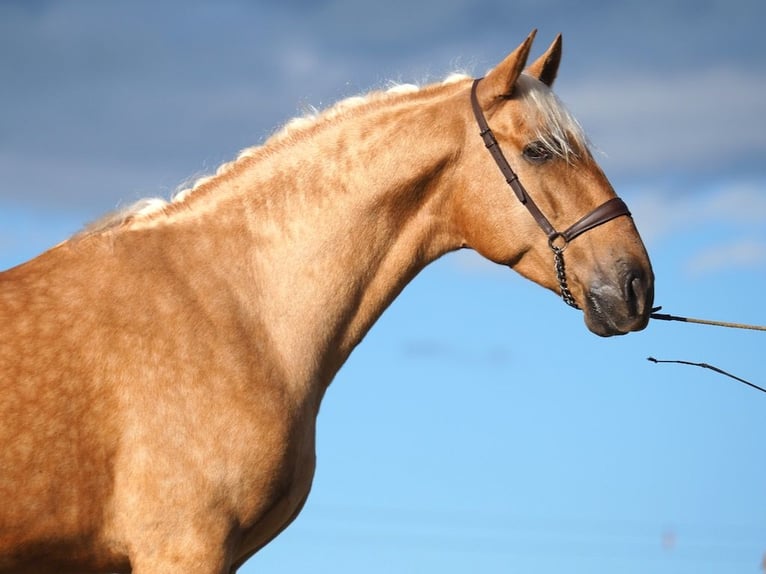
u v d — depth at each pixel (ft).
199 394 23.21
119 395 22.89
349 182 25.53
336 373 25.94
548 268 25.58
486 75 26.30
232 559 23.57
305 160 25.67
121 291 23.58
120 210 24.84
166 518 22.71
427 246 26.32
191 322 23.71
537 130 25.31
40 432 22.26
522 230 25.50
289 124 26.20
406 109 26.16
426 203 26.07
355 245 25.46
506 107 25.67
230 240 24.93
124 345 23.11
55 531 22.48
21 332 22.71
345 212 25.43
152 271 24.00
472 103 25.89
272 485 23.75
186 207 25.20
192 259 24.52
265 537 24.63
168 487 22.77
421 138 25.76
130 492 22.77
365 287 25.76
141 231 24.62
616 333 25.02
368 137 25.82
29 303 23.09
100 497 22.75
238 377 23.62
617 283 24.75
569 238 25.17
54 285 23.44
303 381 24.73
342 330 25.58
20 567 22.95
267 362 24.30
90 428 22.66
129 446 22.85
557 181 25.31
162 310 23.61
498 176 25.53
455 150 25.79
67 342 22.82
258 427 23.54
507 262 26.12
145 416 22.91
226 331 23.94
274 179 25.50
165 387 23.09
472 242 26.22
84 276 23.65
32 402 22.30
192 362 23.36
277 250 25.11
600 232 25.14
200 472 22.95
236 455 23.22
